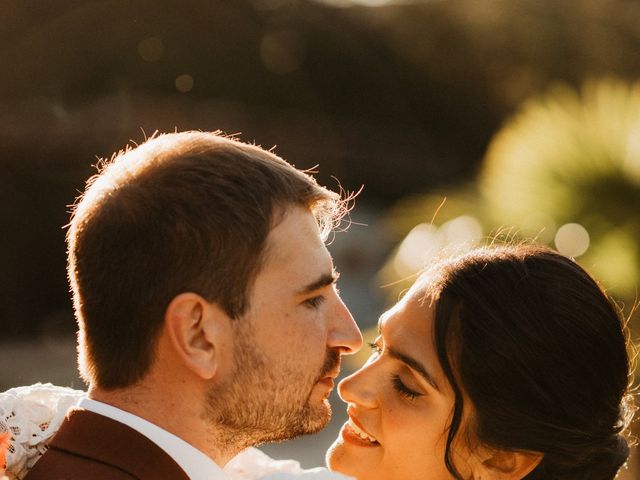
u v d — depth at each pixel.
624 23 15.45
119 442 1.61
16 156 13.36
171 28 16.25
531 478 1.93
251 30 16.97
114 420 1.63
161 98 15.59
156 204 1.68
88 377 1.71
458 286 1.91
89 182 1.86
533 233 4.66
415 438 1.92
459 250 2.18
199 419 1.68
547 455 1.91
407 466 1.93
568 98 5.26
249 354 1.69
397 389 1.94
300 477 1.92
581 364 1.91
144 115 14.41
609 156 4.63
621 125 4.77
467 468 1.91
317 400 1.81
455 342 1.89
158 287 1.66
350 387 1.97
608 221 4.50
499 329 1.88
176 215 1.67
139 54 16.05
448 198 5.36
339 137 16.78
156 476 1.60
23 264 13.30
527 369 1.88
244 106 16.77
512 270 1.94
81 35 15.68
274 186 1.73
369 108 17.48
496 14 16.48
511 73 16.34
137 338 1.66
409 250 5.12
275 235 1.71
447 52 17.00
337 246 12.78
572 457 1.92
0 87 15.22
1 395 1.96
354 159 16.39
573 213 4.57
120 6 15.88
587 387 1.91
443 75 17.12
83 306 1.70
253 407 1.71
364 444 1.98
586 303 1.94
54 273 13.39
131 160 1.75
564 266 1.98
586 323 1.93
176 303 1.65
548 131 4.95
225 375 1.68
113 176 1.74
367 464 1.96
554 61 15.90
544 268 1.96
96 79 15.73
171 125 14.73
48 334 12.88
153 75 16.08
